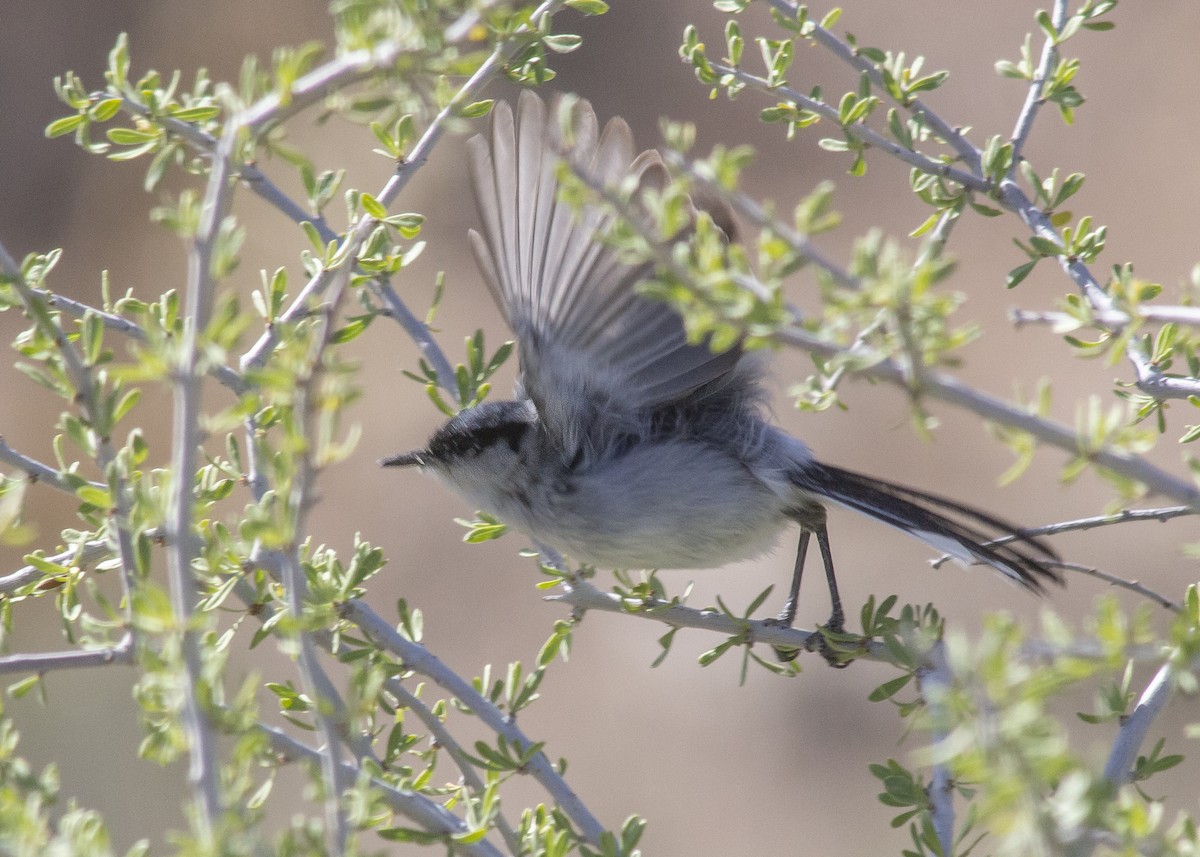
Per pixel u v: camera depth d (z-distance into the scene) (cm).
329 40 2688
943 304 414
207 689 433
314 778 468
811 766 1959
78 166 2622
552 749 2014
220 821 414
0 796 480
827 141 790
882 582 2070
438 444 876
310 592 663
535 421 856
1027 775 358
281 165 2305
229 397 2103
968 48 2834
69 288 2534
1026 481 2209
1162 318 527
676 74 2878
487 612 2203
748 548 882
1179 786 1673
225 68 2700
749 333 435
